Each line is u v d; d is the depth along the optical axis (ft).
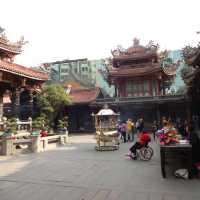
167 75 127.54
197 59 57.36
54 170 36.47
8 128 61.05
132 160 43.68
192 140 30.81
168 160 30.55
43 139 62.03
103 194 24.70
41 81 91.81
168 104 114.73
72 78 152.05
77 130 128.98
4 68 70.03
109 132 59.21
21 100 107.76
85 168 37.50
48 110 102.12
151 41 131.13
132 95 130.52
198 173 30.09
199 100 90.53
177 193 24.41
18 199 23.86
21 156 51.72
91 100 123.24
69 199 23.53
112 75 129.80
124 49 136.46
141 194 24.38
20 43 91.09
